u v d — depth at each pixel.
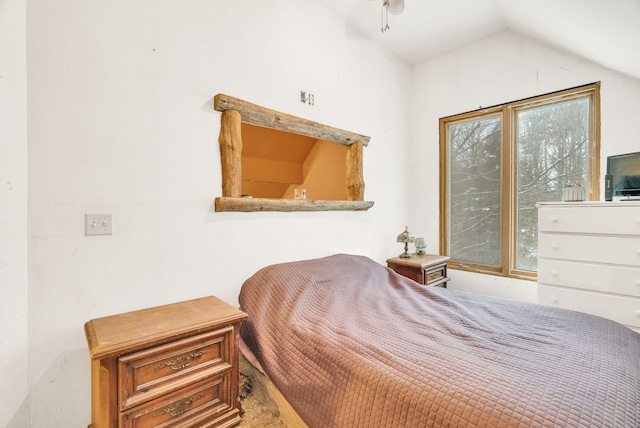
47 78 1.27
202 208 1.76
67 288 1.33
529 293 2.68
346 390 1.06
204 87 1.75
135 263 1.51
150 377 1.17
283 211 2.17
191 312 1.44
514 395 0.84
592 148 2.35
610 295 1.84
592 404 0.80
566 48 2.36
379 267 2.29
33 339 1.25
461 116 3.08
